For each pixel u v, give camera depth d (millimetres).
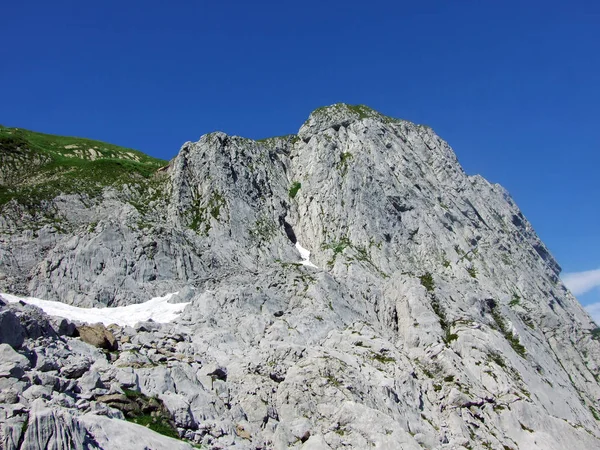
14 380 30547
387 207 94812
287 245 87250
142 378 38562
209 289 69188
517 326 77625
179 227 83000
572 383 78688
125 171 98875
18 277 66438
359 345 59875
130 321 61094
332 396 46438
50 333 39688
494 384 59750
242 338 58031
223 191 89250
